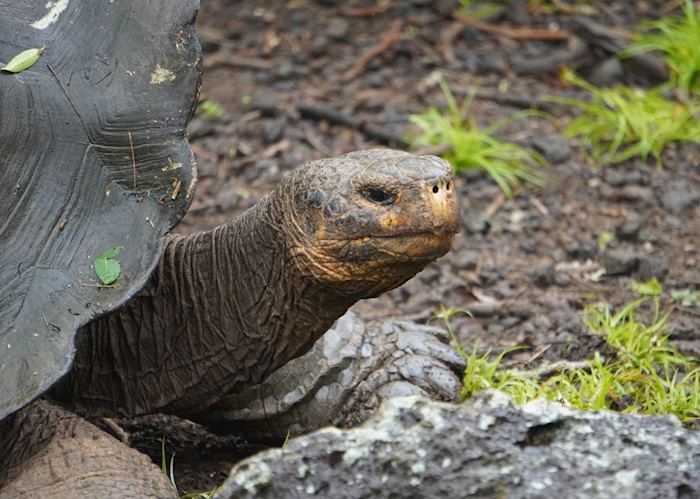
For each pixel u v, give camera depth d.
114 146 7.41
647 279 11.20
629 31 15.70
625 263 11.30
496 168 12.88
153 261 7.16
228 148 13.61
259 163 13.33
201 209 12.51
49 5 7.73
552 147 13.43
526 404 6.30
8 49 7.47
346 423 8.52
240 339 7.83
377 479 6.07
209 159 13.45
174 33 7.70
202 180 13.09
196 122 14.04
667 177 13.08
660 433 6.20
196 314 7.90
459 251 11.80
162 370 8.06
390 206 7.02
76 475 6.93
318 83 15.09
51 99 7.39
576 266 11.56
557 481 6.04
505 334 10.27
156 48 7.65
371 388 8.62
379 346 8.84
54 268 7.11
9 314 6.95
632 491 6.00
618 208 12.59
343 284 7.31
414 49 15.62
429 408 6.20
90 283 7.09
